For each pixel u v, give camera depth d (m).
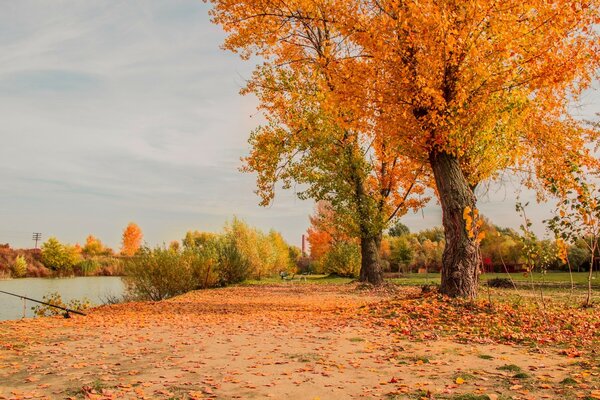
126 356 6.94
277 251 44.28
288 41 19.66
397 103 11.93
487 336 8.20
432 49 10.95
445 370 5.63
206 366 6.15
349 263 35.94
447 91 11.75
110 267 59.25
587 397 4.22
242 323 10.66
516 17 11.23
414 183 23.52
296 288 24.14
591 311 10.78
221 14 17.80
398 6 11.52
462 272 11.77
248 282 31.42
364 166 23.22
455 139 11.95
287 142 23.25
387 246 47.47
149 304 16.67
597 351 6.68
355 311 11.85
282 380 5.32
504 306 10.78
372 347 7.30
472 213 12.02
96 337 8.77
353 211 23.25
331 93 13.26
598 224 10.90
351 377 5.40
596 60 12.52
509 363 5.99
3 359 6.75
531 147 18.84
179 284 22.58
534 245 11.59
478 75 11.59
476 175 17.25
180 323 10.86
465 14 10.98
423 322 9.63
